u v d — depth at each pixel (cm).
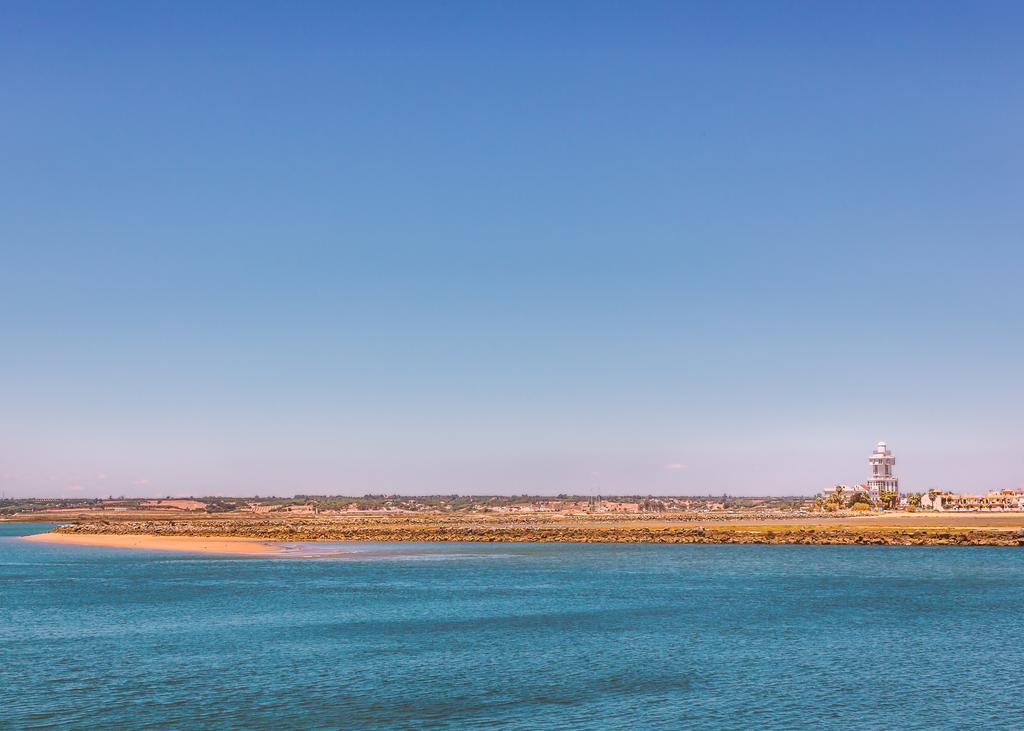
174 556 16200
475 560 14912
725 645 6825
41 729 4619
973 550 16362
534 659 6300
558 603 9244
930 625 7744
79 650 6656
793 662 6203
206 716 4853
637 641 6988
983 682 5625
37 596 10006
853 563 13888
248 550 17725
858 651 6588
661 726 4675
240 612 8612
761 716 4856
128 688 5459
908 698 5234
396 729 4616
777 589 10456
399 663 6159
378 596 9881
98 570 13388
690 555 15725
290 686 5503
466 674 5825
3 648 6744
